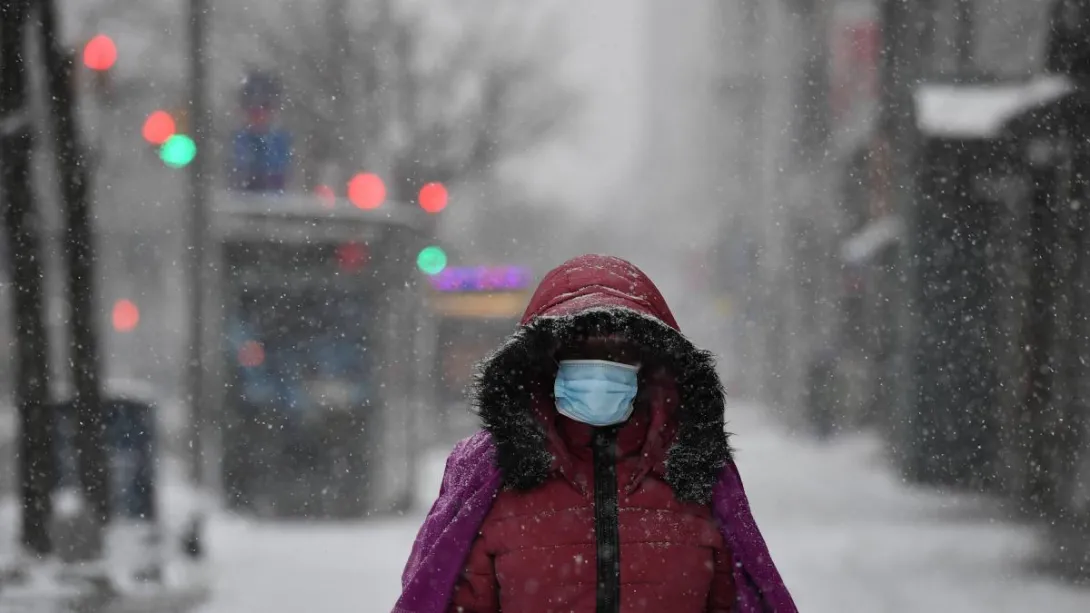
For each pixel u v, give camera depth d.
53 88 24.61
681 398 7.64
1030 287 27.55
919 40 52.91
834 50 88.94
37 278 24.34
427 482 48.25
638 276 8.09
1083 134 26.72
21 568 22.42
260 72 43.28
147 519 26.34
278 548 29.78
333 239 39.81
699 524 7.55
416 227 40.88
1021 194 33.44
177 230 84.00
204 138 41.19
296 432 39.19
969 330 38.97
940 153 40.00
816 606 21.88
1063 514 25.81
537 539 7.43
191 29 41.16
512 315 74.31
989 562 25.41
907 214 42.94
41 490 23.72
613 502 7.47
